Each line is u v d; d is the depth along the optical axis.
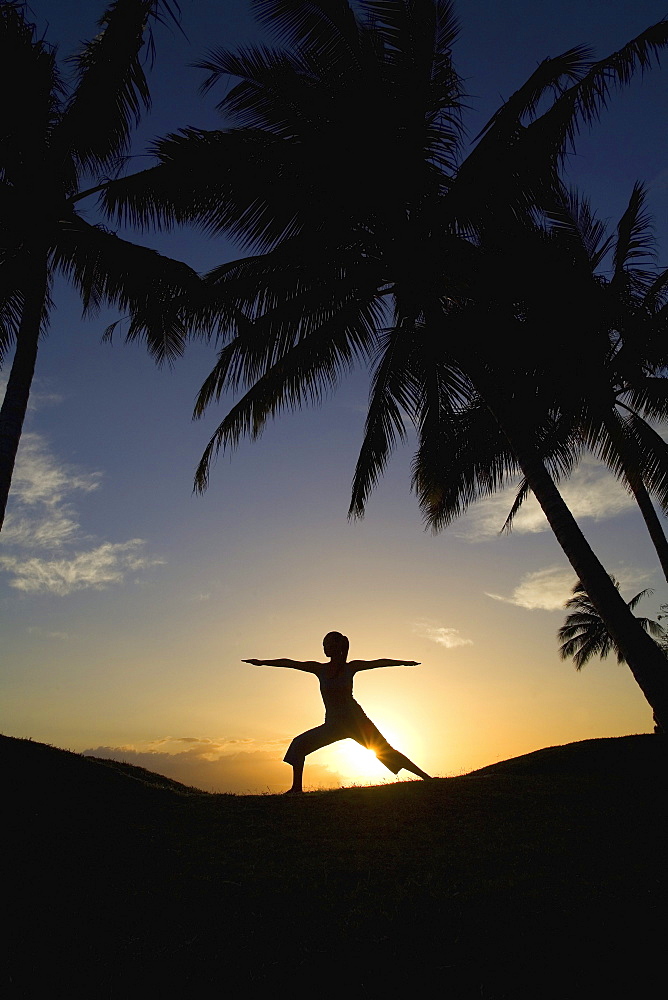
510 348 13.72
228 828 8.41
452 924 5.87
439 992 4.96
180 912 6.10
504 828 8.44
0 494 11.28
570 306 13.72
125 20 11.20
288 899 6.39
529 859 7.34
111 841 7.68
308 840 8.02
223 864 7.21
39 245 12.88
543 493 12.41
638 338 14.55
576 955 5.34
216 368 14.77
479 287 13.62
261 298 13.70
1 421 11.74
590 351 14.38
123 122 13.01
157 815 8.76
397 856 7.50
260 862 7.29
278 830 8.38
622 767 12.57
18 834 7.42
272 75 12.94
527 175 12.64
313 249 13.30
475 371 13.57
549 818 8.84
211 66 13.12
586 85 12.10
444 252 13.50
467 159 13.22
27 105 12.15
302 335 14.39
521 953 5.39
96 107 12.34
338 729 10.53
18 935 5.58
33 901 6.15
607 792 10.12
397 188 13.20
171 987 5.00
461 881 6.76
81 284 13.94
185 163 12.47
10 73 11.93
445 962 5.31
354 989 5.00
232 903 6.29
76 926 5.80
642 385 15.11
